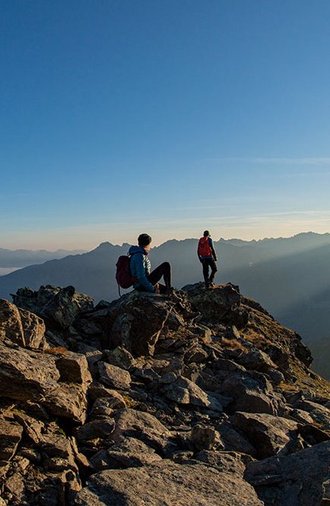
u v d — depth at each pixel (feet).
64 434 32.35
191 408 45.60
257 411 47.14
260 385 52.26
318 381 84.17
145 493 25.21
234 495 26.27
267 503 26.89
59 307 57.31
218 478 28.02
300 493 26.86
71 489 25.98
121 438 33.55
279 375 65.00
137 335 57.11
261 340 86.89
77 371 39.63
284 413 48.24
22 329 41.81
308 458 29.78
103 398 40.11
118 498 24.54
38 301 71.00
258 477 28.86
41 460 28.60
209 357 61.72
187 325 73.97
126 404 42.16
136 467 29.32
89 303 69.41
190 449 34.63
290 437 38.17
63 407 33.86
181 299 81.82
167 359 57.62
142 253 60.29
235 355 66.13
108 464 30.19
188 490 26.23
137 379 49.21
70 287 62.28
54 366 36.45
